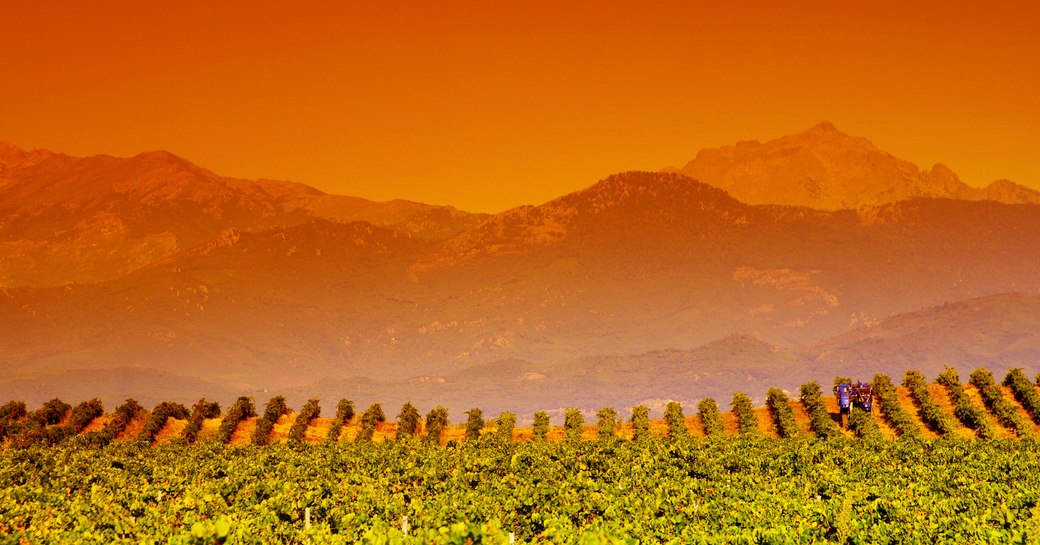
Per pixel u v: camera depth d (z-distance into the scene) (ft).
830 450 208.03
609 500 166.61
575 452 214.48
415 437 248.32
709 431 240.73
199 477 192.44
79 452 214.69
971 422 230.27
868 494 166.81
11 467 196.13
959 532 140.46
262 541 137.08
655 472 193.98
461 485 184.24
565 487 175.42
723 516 157.79
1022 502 157.99
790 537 139.13
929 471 185.06
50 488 183.01
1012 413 229.04
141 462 207.10
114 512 156.35
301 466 203.82
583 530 143.54
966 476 180.55
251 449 225.35
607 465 200.75
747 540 139.03
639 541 141.90
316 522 159.02
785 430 234.79
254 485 180.65
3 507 157.28
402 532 145.79
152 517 153.58
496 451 221.25
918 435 221.05
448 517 154.51
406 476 193.06
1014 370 247.91
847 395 238.27
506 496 171.53
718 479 187.73
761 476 188.55
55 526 146.20
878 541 140.36
